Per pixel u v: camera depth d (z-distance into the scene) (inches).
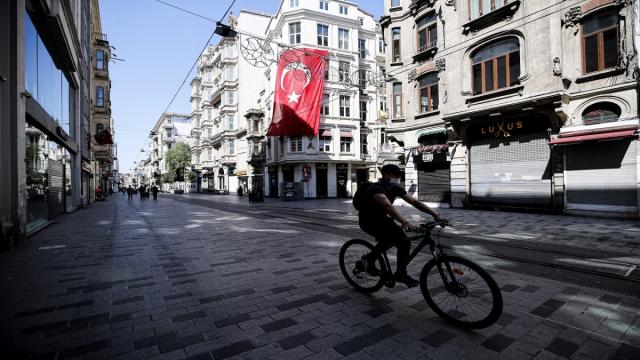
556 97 445.7
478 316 115.6
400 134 721.0
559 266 197.9
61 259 228.5
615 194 421.7
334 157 1178.0
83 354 102.4
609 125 420.5
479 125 571.5
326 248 259.0
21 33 295.9
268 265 207.6
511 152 535.2
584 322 122.3
